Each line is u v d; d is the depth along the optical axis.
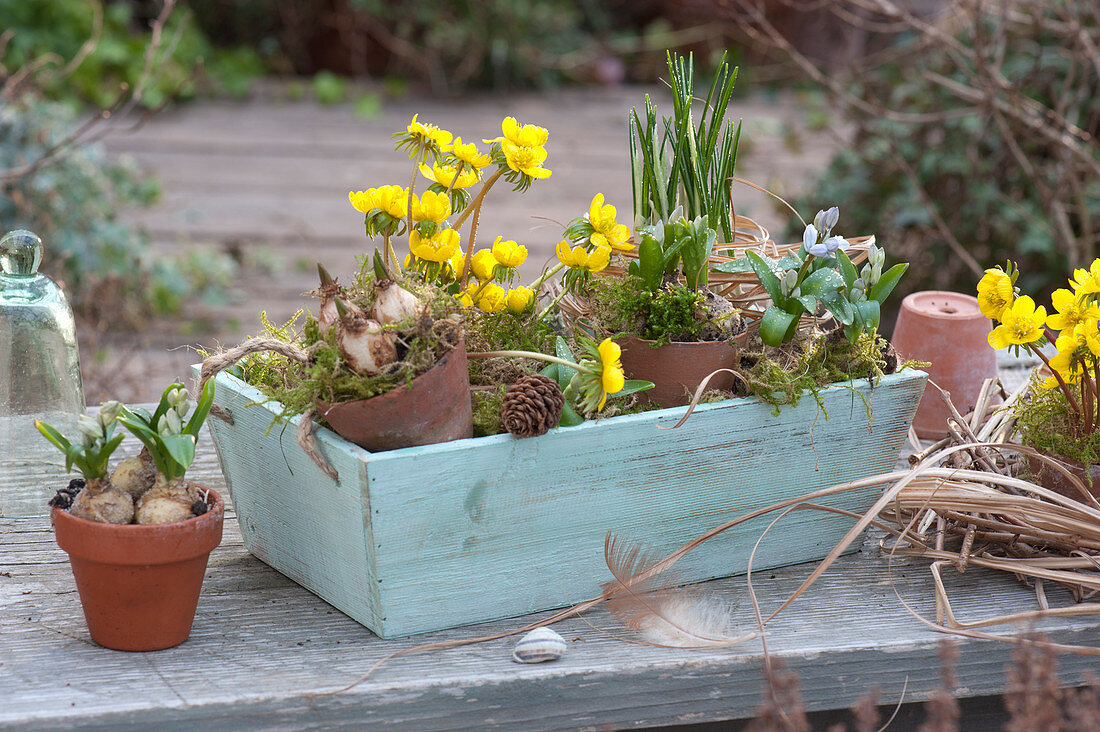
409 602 1.04
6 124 3.56
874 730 1.16
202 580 1.04
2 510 1.33
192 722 0.94
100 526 0.95
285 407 1.02
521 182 1.12
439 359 0.98
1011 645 1.06
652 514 1.12
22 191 3.45
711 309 1.13
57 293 1.34
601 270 1.19
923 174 3.39
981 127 3.21
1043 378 1.40
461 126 6.54
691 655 1.02
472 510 1.02
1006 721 1.20
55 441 0.96
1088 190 3.23
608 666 1.00
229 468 1.19
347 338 0.96
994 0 3.04
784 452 1.16
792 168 5.44
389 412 0.96
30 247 1.30
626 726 1.02
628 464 1.08
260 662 1.01
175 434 0.96
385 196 1.10
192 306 4.12
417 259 1.13
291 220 4.93
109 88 6.46
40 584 1.17
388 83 7.57
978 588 1.18
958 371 1.50
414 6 7.55
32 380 1.31
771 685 0.95
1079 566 1.13
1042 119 2.95
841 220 3.68
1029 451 1.19
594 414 1.08
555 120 6.77
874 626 1.09
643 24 8.19
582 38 7.95
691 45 7.77
